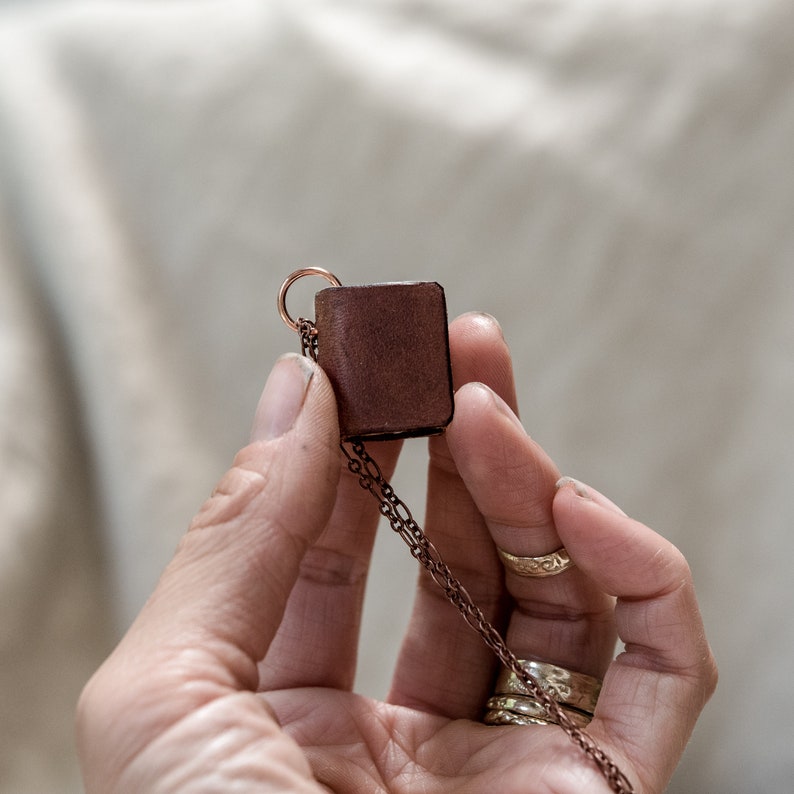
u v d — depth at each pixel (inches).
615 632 11.7
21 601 14.0
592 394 14.4
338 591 11.8
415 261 14.6
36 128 14.8
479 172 14.6
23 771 13.7
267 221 14.7
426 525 12.0
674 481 14.2
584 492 10.7
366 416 10.4
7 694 13.8
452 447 10.9
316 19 15.0
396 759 11.0
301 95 14.8
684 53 14.5
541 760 10.3
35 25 15.4
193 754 9.3
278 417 10.2
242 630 9.8
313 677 11.7
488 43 14.9
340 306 10.4
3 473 14.1
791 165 14.2
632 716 10.6
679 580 10.6
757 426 14.1
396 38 15.0
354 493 11.7
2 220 14.8
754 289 14.2
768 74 14.3
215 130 14.8
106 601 14.6
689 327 14.3
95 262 14.6
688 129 14.4
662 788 10.5
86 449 14.7
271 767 9.3
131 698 9.4
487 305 14.5
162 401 14.6
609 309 14.4
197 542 10.0
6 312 14.5
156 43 15.0
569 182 14.5
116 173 14.9
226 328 14.7
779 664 13.7
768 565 13.9
